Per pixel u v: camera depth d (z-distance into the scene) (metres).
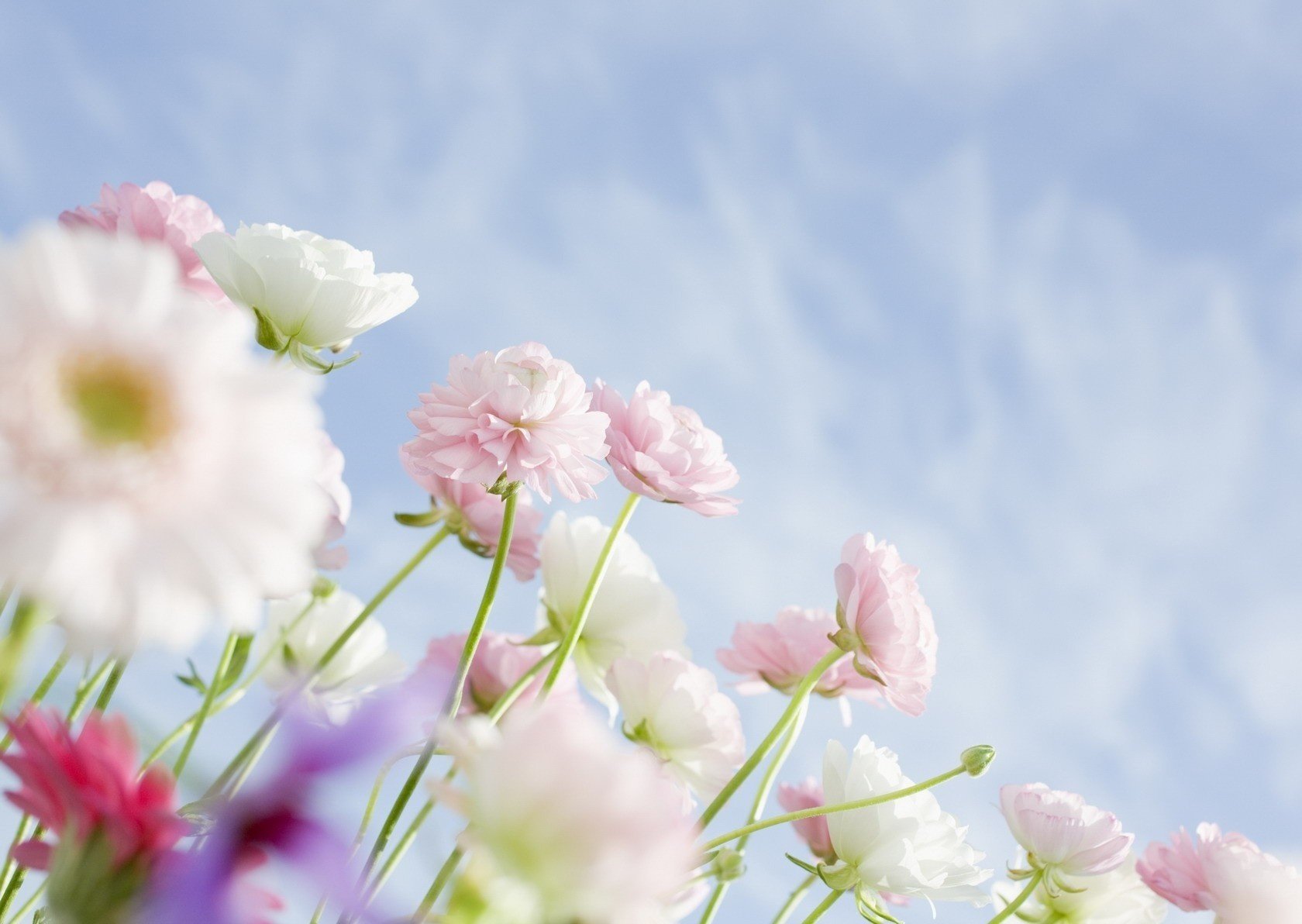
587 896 0.75
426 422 1.10
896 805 1.11
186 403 0.69
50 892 0.77
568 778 0.74
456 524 1.15
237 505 0.70
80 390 0.68
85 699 0.99
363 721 0.75
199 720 1.04
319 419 0.75
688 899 1.09
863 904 1.11
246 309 1.09
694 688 1.16
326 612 1.15
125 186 1.11
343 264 1.12
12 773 0.80
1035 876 1.16
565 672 1.16
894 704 1.12
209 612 0.68
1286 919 1.15
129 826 0.76
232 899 0.74
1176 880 1.18
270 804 0.74
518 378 1.10
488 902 0.78
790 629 1.21
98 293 0.68
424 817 1.03
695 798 1.17
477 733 0.83
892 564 1.14
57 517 0.64
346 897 0.74
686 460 1.13
